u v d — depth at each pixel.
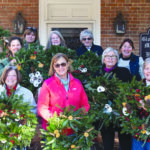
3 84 2.84
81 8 6.22
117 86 2.97
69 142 2.54
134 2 5.98
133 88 2.76
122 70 3.26
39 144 3.55
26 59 3.26
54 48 3.39
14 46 3.66
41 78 3.26
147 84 2.86
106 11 6.04
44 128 2.71
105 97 2.98
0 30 4.70
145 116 2.69
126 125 2.69
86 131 2.59
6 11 6.06
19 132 2.57
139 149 2.72
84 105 2.78
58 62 2.65
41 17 6.11
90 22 6.17
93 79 3.08
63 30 6.30
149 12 5.98
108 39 6.07
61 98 2.64
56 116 2.52
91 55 3.40
